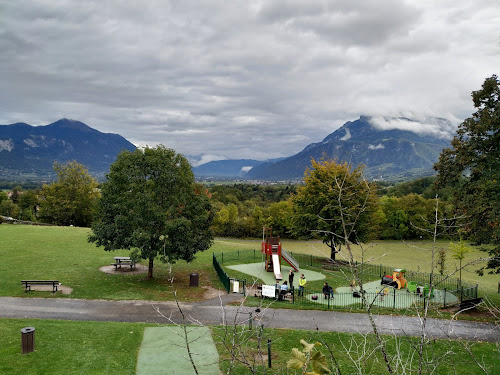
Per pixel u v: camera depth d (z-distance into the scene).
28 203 94.81
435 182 29.16
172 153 30.58
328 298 25.06
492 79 25.61
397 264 49.75
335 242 41.94
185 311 22.81
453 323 22.11
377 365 15.01
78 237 46.53
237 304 24.72
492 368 15.98
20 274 29.00
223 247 50.88
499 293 32.19
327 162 44.78
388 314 23.72
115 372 14.59
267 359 16.22
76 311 21.91
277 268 34.66
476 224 26.50
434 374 8.38
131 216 28.19
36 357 15.21
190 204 30.41
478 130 25.95
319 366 4.49
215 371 14.92
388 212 77.56
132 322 20.50
